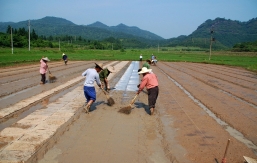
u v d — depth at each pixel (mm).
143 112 7941
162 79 16500
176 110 8359
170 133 6094
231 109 8727
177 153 4957
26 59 29109
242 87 14148
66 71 19531
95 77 7398
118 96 10336
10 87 11641
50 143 5203
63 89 11438
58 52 55781
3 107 8031
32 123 6402
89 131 6035
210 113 8195
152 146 5262
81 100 9195
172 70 23703
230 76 19812
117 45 125562
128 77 16922
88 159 4586
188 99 10219
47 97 9680
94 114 7508
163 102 9492
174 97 10523
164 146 5270
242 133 6297
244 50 89750
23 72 18062
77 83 13352
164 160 4652
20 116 7121
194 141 5602
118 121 6910
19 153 4668
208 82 15609
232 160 4699
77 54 51938
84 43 128875
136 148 5137
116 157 4699
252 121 7348
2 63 22250
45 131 5848
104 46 114562
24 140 5273
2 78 14742
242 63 36125
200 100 10039
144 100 9758
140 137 5754
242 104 9617
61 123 6465
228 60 44031
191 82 15406
